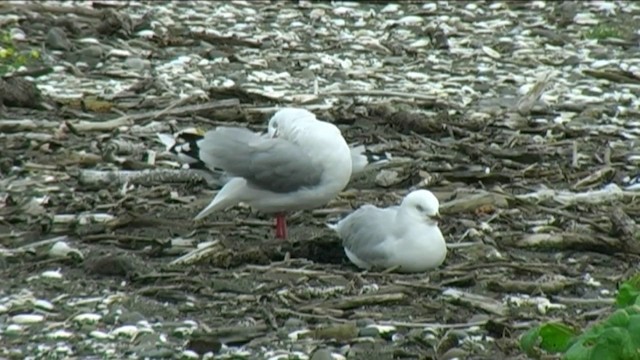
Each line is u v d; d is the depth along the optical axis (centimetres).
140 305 1219
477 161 1639
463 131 1744
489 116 1817
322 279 1278
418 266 1282
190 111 1773
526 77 2034
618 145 1716
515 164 1628
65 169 1567
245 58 2084
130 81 1953
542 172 1602
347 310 1217
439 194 1509
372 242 1288
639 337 987
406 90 1948
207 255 1308
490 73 2053
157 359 1114
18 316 1188
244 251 1319
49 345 1138
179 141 1409
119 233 1391
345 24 2306
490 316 1202
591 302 1238
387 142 1698
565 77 2039
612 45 2206
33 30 2125
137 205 1457
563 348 1051
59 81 1936
